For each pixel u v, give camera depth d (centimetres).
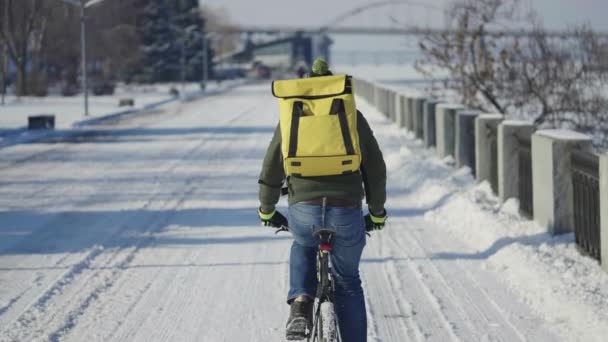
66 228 3331
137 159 5869
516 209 3228
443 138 5038
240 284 2461
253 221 3431
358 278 1596
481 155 3891
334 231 1489
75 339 1975
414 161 4884
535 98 6209
